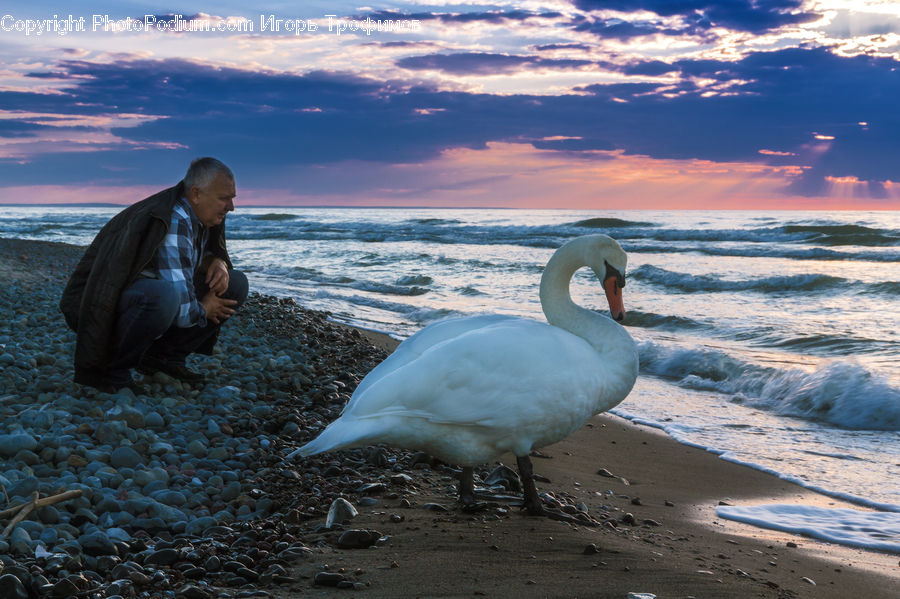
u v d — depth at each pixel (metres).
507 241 37.47
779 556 4.32
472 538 3.80
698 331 13.27
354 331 10.82
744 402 8.87
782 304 16.19
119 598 2.95
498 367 3.95
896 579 4.06
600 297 17.59
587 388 4.18
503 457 5.90
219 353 8.11
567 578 3.37
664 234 37.72
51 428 5.14
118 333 5.57
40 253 21.03
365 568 3.39
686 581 3.44
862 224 46.22
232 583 3.21
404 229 48.62
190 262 5.61
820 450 6.96
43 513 3.83
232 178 5.63
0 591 2.92
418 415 3.88
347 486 4.59
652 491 5.63
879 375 8.50
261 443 5.32
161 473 4.54
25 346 7.79
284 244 37.69
